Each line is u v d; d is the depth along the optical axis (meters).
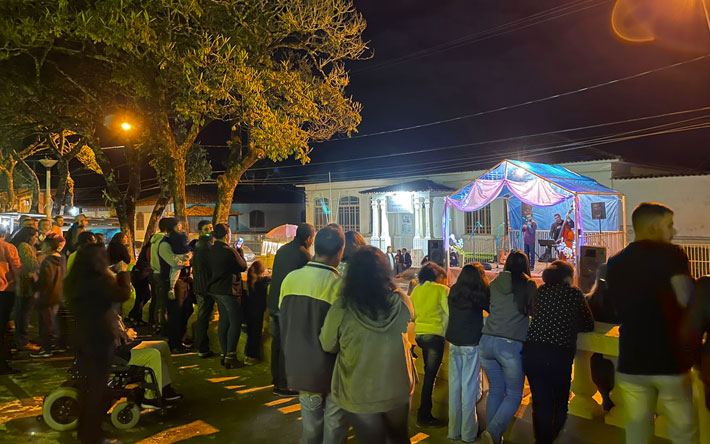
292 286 4.12
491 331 4.77
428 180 28.80
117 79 10.48
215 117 11.30
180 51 10.63
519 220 24.19
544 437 4.32
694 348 3.44
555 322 4.32
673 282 3.40
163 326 9.02
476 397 5.04
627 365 3.52
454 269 17.81
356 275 3.52
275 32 11.55
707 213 20.67
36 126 14.03
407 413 3.54
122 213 14.57
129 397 5.37
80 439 4.71
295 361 4.02
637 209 3.66
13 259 7.20
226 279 7.23
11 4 9.27
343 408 3.52
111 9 8.92
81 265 4.77
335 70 12.44
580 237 15.64
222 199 12.41
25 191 32.78
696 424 4.11
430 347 5.29
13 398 6.17
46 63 12.66
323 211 32.59
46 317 7.99
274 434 5.22
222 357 7.46
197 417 5.64
